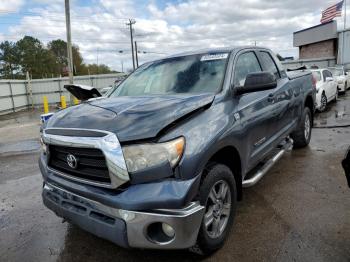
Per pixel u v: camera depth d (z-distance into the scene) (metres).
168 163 2.30
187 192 2.29
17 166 6.46
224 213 2.93
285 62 33.31
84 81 29.25
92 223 2.47
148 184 2.29
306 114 5.86
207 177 2.58
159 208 2.24
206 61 3.61
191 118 2.59
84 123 2.58
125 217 2.27
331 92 12.11
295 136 5.73
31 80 27.06
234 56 3.60
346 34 31.58
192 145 2.41
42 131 2.98
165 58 4.11
